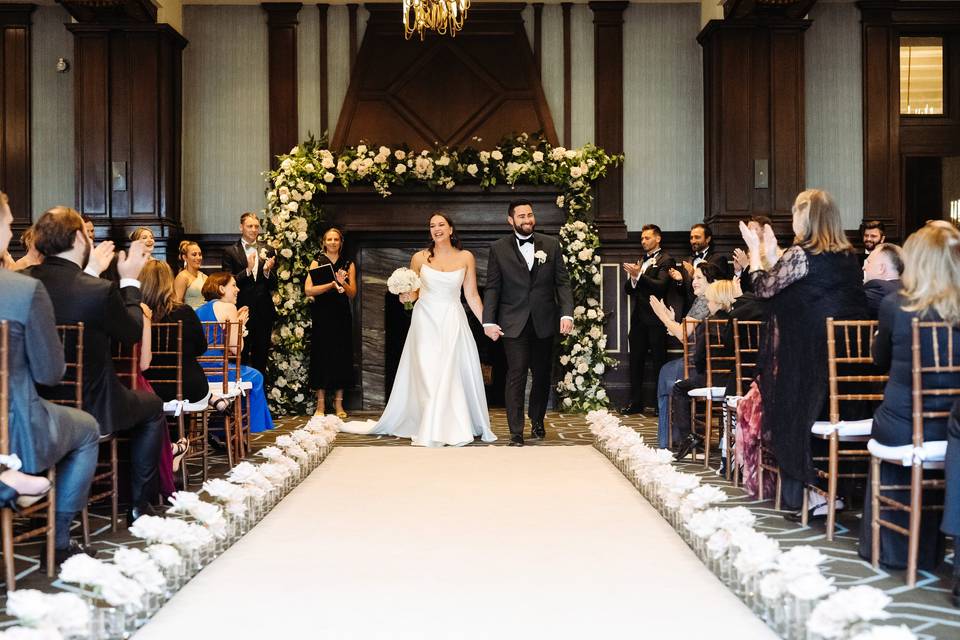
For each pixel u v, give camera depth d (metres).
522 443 7.07
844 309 4.32
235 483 5.17
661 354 9.27
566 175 9.53
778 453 4.46
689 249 10.04
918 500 3.46
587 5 10.14
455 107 9.91
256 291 8.90
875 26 9.89
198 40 10.05
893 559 3.67
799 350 4.37
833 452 4.16
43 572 3.67
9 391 3.37
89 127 9.42
